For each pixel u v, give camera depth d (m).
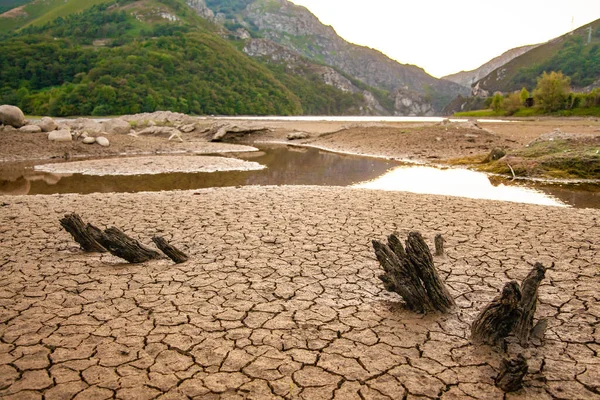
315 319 4.23
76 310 4.40
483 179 14.12
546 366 3.43
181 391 3.13
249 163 18.16
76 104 67.38
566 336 3.89
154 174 15.63
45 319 4.20
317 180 14.16
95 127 29.41
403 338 3.86
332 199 9.77
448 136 23.88
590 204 10.30
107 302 4.59
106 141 23.31
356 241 6.67
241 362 3.50
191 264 5.75
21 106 71.75
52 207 9.01
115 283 5.10
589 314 4.29
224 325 4.10
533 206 9.07
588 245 6.39
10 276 5.29
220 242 6.66
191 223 7.73
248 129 33.72
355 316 4.29
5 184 13.75
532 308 3.75
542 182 13.66
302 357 3.57
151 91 73.12
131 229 7.38
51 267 5.63
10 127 23.44
